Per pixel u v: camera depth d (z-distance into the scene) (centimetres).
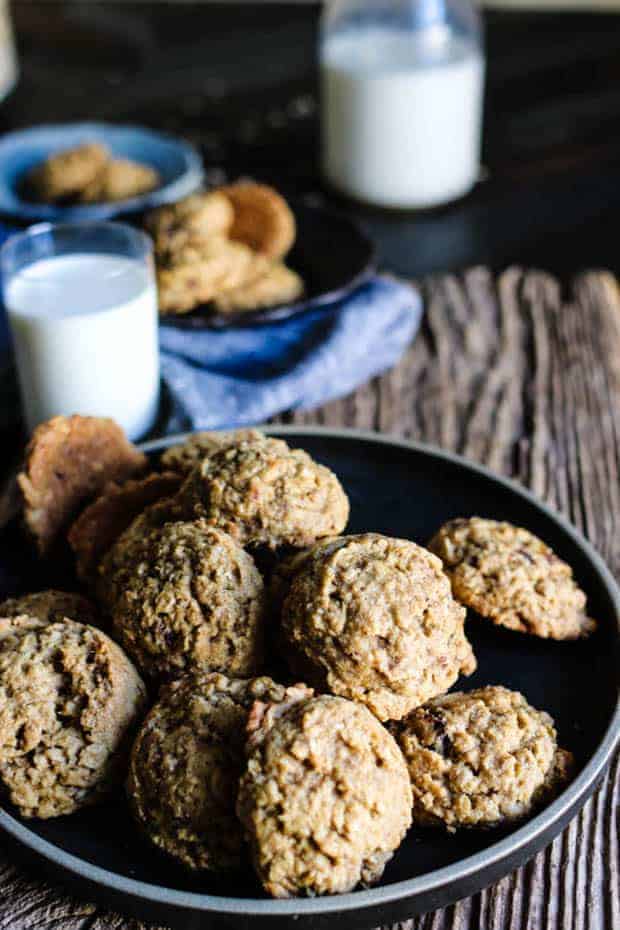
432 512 66
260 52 129
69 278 72
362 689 53
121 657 55
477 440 76
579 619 59
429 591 54
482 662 59
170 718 53
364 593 53
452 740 53
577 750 55
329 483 59
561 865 54
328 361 77
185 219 79
